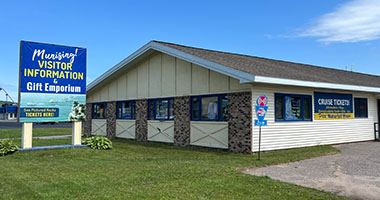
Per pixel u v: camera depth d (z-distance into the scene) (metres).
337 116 16.05
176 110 16.27
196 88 15.20
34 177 8.12
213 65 13.04
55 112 13.55
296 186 7.31
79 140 14.24
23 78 12.84
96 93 23.03
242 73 11.82
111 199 6.21
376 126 18.44
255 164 9.94
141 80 18.78
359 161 10.91
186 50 15.29
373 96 18.36
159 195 6.45
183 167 9.26
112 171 8.81
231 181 7.62
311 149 13.72
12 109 78.12
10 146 12.34
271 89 13.21
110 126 21.34
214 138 14.20
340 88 14.74
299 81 12.84
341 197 6.58
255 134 12.59
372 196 6.74
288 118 13.84
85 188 6.99
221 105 13.95
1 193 6.68
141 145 16.33
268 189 6.98
